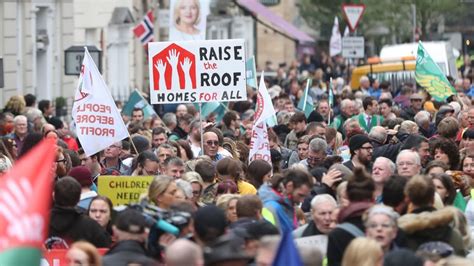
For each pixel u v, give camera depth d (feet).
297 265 60.49
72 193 80.12
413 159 87.86
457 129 115.75
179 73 115.44
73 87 253.24
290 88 244.63
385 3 360.69
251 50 413.59
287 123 151.43
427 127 137.08
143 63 325.62
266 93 111.86
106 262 68.18
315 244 77.46
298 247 64.44
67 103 248.73
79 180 89.25
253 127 112.27
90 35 273.13
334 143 125.80
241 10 401.08
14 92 223.10
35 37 234.99
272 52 475.72
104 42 275.80
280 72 309.42
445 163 96.84
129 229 69.21
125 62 294.05
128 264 68.18
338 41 290.76
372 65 254.06
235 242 61.16
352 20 236.63
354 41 245.04
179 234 72.64
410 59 252.21
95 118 105.50
